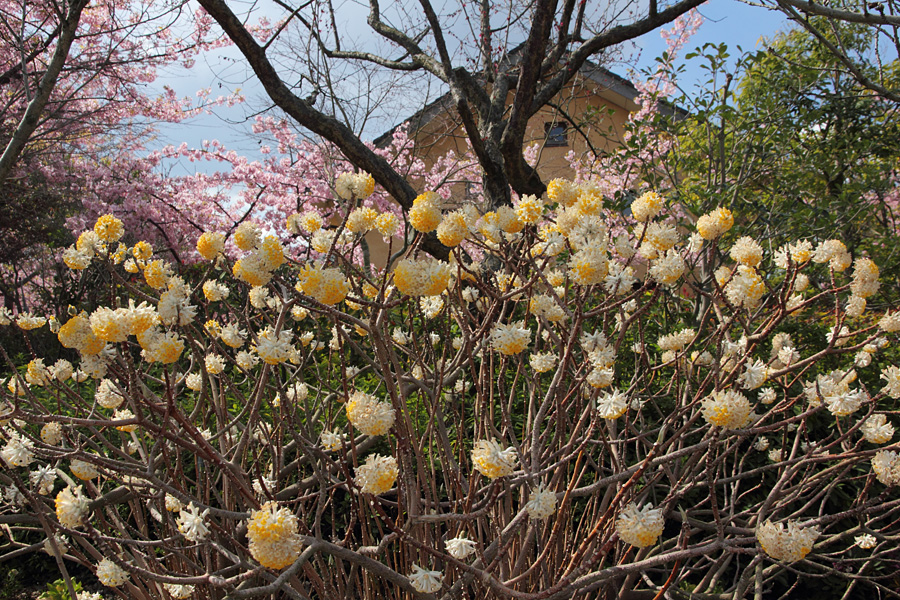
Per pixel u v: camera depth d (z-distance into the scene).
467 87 6.05
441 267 1.25
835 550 2.86
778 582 3.08
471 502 1.59
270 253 1.38
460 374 2.66
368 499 1.17
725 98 4.76
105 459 1.54
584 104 10.23
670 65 5.20
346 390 1.56
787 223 4.56
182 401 3.44
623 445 2.02
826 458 1.74
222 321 3.29
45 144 9.19
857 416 2.91
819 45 5.99
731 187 4.75
